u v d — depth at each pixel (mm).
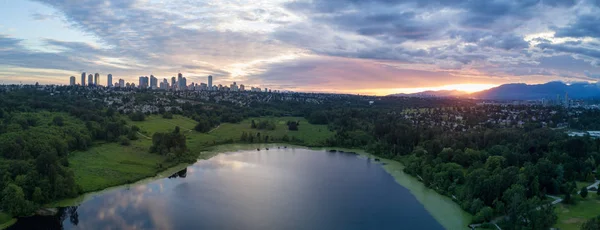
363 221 117812
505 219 107438
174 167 182000
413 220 118500
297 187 152250
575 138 172125
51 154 131875
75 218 115250
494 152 174500
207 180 160250
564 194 127812
